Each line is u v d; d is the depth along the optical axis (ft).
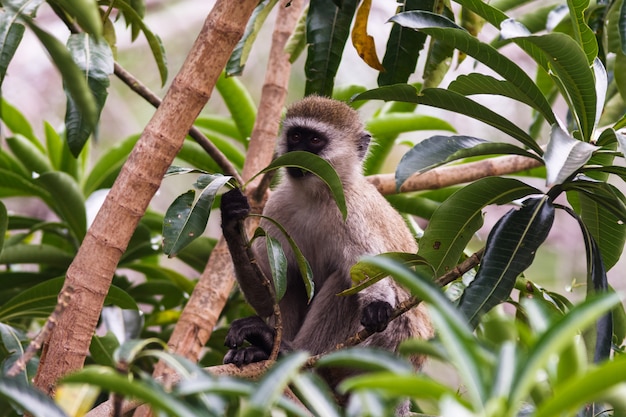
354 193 35.96
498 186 26.05
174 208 24.26
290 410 14.37
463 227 26.84
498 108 69.36
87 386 15.52
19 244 34.86
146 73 71.10
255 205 36.94
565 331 12.32
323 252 35.60
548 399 12.70
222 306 33.71
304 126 37.52
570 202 30.83
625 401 12.45
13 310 29.50
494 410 12.00
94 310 23.15
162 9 72.64
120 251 23.44
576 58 23.56
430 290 13.71
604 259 28.25
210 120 42.06
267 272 34.88
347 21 31.76
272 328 31.40
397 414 31.76
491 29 62.34
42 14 73.00
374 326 28.78
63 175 34.09
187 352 32.55
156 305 38.58
